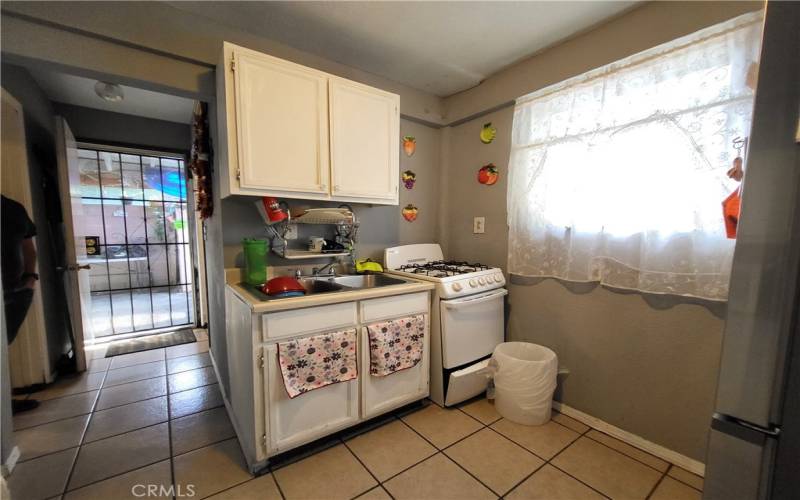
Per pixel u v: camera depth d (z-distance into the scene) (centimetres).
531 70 205
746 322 56
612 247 171
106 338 326
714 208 138
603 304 180
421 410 200
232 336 178
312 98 173
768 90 53
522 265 213
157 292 397
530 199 207
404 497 135
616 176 166
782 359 53
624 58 162
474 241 254
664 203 151
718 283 139
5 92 185
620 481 145
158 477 145
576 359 194
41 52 135
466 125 258
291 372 145
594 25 172
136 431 179
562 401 202
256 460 143
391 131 207
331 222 204
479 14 165
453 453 162
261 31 180
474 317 207
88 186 350
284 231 195
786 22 51
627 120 162
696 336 148
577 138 182
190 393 221
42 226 239
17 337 217
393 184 210
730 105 132
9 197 203
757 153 54
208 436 174
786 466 54
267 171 162
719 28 134
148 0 152
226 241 189
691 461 151
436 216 282
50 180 252
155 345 309
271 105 161
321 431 159
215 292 235
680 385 154
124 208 370
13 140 204
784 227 52
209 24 168
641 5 155
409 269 233
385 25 175
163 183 385
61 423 186
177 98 259
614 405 178
